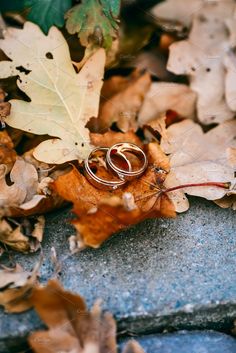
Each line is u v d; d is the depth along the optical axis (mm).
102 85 406
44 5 390
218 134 384
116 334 316
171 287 324
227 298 321
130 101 404
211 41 423
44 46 371
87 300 317
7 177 355
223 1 433
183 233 349
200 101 406
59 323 298
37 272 322
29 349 314
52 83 368
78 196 335
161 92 409
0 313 312
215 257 339
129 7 418
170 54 417
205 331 322
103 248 338
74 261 333
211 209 362
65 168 360
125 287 323
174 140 378
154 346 313
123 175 342
